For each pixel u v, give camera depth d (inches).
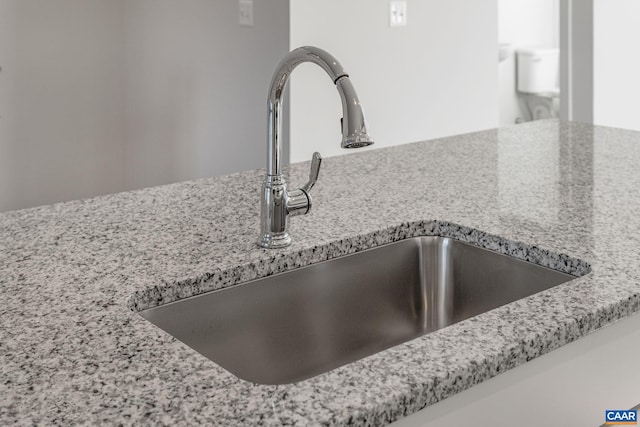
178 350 33.2
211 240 48.1
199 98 138.6
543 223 49.9
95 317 36.7
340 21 126.6
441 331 34.4
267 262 44.5
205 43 135.2
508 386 33.6
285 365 46.0
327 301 47.4
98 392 29.5
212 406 28.4
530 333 33.9
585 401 37.7
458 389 30.8
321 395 29.0
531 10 253.6
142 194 59.8
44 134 148.3
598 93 158.6
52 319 36.5
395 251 50.3
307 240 47.3
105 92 154.6
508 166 66.2
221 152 136.3
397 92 138.3
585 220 50.6
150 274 42.3
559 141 76.2
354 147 37.4
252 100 127.0
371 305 49.4
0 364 31.8
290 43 119.1
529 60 244.5
